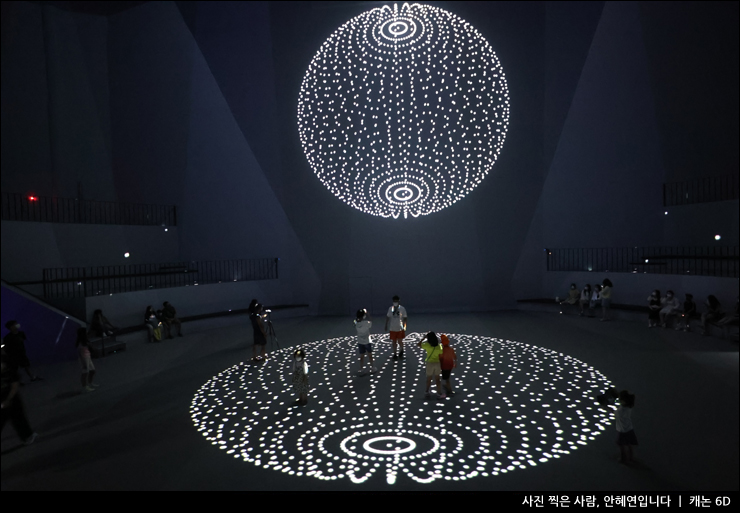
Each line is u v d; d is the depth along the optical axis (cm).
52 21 1589
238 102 1689
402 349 1024
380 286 1708
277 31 1680
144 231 1588
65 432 653
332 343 1209
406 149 1672
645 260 1505
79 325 1106
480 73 1653
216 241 1719
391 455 561
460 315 1616
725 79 1378
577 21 1595
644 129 1509
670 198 1471
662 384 787
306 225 1705
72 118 1623
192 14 1691
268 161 1697
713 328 1120
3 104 1489
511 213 1680
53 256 1302
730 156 1373
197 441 616
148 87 1703
